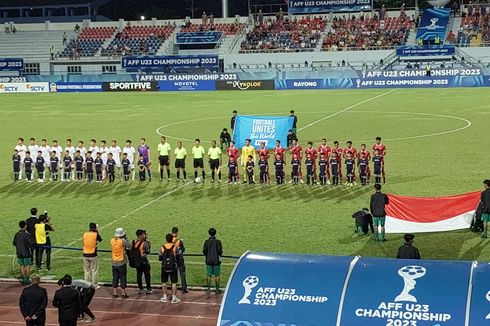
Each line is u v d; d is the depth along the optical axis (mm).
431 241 27125
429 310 13328
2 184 39219
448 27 96938
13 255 27438
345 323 13586
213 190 36438
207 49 103562
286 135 44000
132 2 132625
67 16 123312
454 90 78938
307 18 104500
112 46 105375
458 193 33594
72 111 69625
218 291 22906
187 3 135250
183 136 52281
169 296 22719
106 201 35094
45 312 20062
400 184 35906
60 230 30484
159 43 104812
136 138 51938
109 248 27922
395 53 92062
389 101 70938
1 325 20344
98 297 22844
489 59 88812
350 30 100188
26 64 104312
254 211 32312
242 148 41156
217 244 22609
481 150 43750
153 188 37250
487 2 106250
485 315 13023
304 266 14430
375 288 13797
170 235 22406
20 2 122750
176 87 90438
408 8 114562
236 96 80875
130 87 91125
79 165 39438
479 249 26031
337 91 83438
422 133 50781
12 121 63031
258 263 14656
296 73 87438
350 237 28047
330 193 34906
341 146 46156
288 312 13883
